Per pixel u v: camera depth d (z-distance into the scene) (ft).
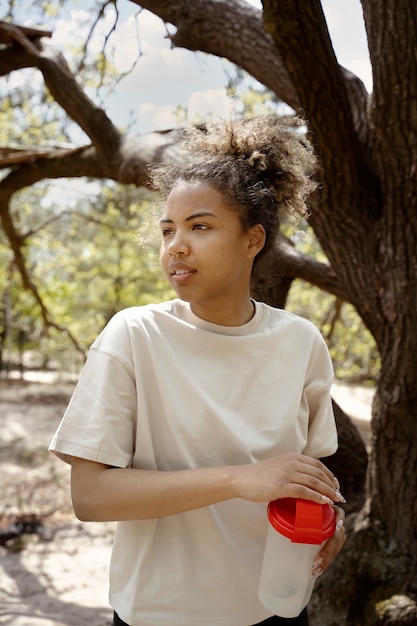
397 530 9.58
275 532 3.84
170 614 3.88
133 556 3.99
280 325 4.31
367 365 28.14
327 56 8.32
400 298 9.20
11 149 15.74
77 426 3.77
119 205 21.97
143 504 3.62
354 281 9.73
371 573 9.45
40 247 35.86
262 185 4.19
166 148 12.43
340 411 11.55
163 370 3.93
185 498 3.59
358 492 11.13
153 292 44.78
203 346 4.02
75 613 13.43
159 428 3.94
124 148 13.32
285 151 4.33
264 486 3.50
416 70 8.42
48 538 18.88
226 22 10.85
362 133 10.15
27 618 12.75
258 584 4.03
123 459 3.80
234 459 3.94
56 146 16.10
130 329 3.95
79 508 3.74
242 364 4.07
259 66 10.69
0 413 38.99
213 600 3.92
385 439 9.54
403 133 8.77
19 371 56.18
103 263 42.68
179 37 11.30
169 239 4.02
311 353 4.44
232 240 3.99
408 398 9.27
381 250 9.41
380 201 9.70
